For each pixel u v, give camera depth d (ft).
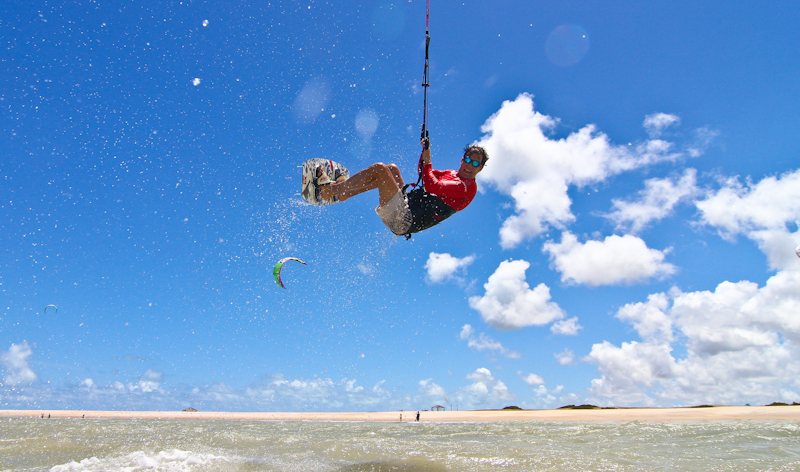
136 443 22.08
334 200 17.44
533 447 22.00
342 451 19.97
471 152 16.19
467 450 20.44
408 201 16.63
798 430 31.17
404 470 15.05
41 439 23.70
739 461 17.15
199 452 19.19
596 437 28.40
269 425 47.60
